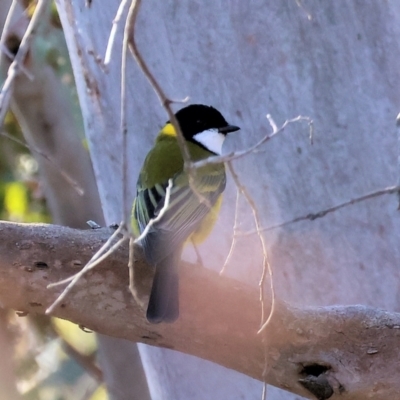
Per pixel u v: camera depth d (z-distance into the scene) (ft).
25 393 53.16
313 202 32.99
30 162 54.75
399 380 25.07
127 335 25.00
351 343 25.03
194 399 36.45
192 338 24.97
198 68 34.22
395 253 32.17
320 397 25.02
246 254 34.01
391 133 31.65
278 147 33.12
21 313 24.56
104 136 37.47
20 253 23.52
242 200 33.78
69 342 55.11
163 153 30.66
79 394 55.11
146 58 35.09
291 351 24.91
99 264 23.88
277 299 24.82
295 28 32.42
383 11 31.40
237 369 25.68
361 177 32.22
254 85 33.40
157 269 24.45
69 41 37.86
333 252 32.99
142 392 50.03
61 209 51.31
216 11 33.50
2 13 44.62
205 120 32.53
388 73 31.55
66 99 51.83
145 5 34.47
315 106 32.53
